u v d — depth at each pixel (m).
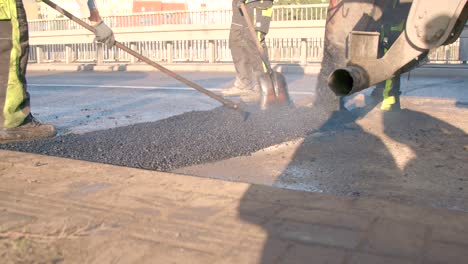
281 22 13.53
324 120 4.90
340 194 2.76
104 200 2.49
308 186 2.92
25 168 3.16
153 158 3.52
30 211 2.36
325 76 5.00
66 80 11.81
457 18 2.80
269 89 5.47
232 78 11.33
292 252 1.87
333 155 3.65
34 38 17.98
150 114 6.02
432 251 1.86
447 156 3.58
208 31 14.70
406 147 3.87
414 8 2.96
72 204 2.45
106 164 3.23
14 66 4.19
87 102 7.34
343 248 1.89
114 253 1.90
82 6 4.25
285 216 2.23
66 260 1.86
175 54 16.14
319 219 2.18
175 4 28.73
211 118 5.04
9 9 4.11
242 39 7.29
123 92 8.70
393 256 1.82
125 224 2.17
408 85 9.01
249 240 1.98
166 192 2.60
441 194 2.74
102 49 16.34
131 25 16.61
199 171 3.26
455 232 2.03
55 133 4.51
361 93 7.11
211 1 29.95
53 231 2.12
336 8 4.72
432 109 5.74
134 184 2.75
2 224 2.20
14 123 4.23
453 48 12.47
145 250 1.92
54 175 2.98
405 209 2.30
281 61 14.39
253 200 2.45
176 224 2.16
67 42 17.23
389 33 4.90
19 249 1.95
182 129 4.51
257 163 3.45
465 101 6.48
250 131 4.41
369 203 2.38
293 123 4.74
